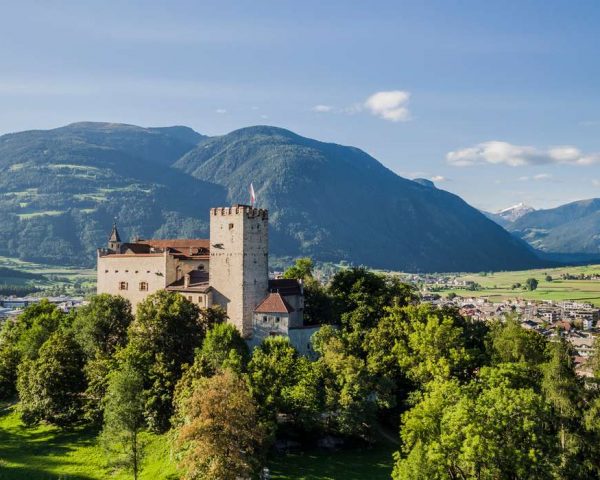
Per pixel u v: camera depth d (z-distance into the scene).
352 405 120.25
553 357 106.25
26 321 175.50
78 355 138.62
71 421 132.12
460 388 96.94
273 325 151.25
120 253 186.50
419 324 136.50
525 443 83.69
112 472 111.19
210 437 89.94
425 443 87.56
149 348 131.38
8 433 131.88
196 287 160.75
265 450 103.00
